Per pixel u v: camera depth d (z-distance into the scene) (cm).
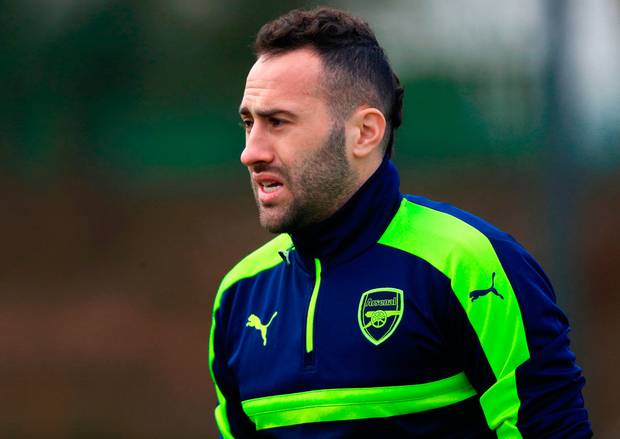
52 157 1903
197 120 1872
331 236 685
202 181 1883
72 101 1889
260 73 679
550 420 638
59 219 1911
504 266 655
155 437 1892
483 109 1802
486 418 644
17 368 1912
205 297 1892
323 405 670
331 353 671
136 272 1909
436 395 657
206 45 1858
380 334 660
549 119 1788
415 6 1811
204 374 1892
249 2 1850
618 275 1775
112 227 1908
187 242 1894
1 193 1911
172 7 1866
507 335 640
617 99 1773
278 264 738
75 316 1916
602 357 1769
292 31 682
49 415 1906
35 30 1881
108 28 1870
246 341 727
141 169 1891
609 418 1766
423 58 1809
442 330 654
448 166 1808
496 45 1797
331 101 674
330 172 675
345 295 678
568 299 1780
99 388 1909
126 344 1911
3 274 1917
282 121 671
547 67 1784
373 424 659
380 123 691
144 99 1873
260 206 691
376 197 687
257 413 710
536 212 1792
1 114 1898
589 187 1786
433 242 669
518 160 1795
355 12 1817
